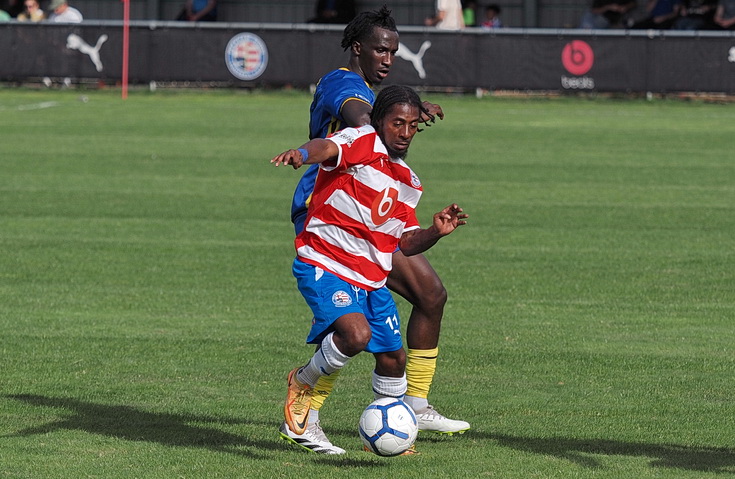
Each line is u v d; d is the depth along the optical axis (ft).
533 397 69.21
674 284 101.04
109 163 175.73
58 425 62.64
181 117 241.96
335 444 60.23
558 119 248.32
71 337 82.07
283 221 130.62
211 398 68.39
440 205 141.90
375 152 55.06
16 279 100.83
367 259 56.59
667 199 148.36
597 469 55.67
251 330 84.58
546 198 148.15
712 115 259.80
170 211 135.85
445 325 86.58
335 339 55.42
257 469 55.47
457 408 66.90
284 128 224.12
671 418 65.00
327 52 286.05
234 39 287.28
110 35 288.10
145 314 89.15
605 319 88.89
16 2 350.02
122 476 54.34
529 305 93.20
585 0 374.02
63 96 282.36
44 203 140.15
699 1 322.55
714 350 80.18
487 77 283.59
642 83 280.92
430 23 321.52
